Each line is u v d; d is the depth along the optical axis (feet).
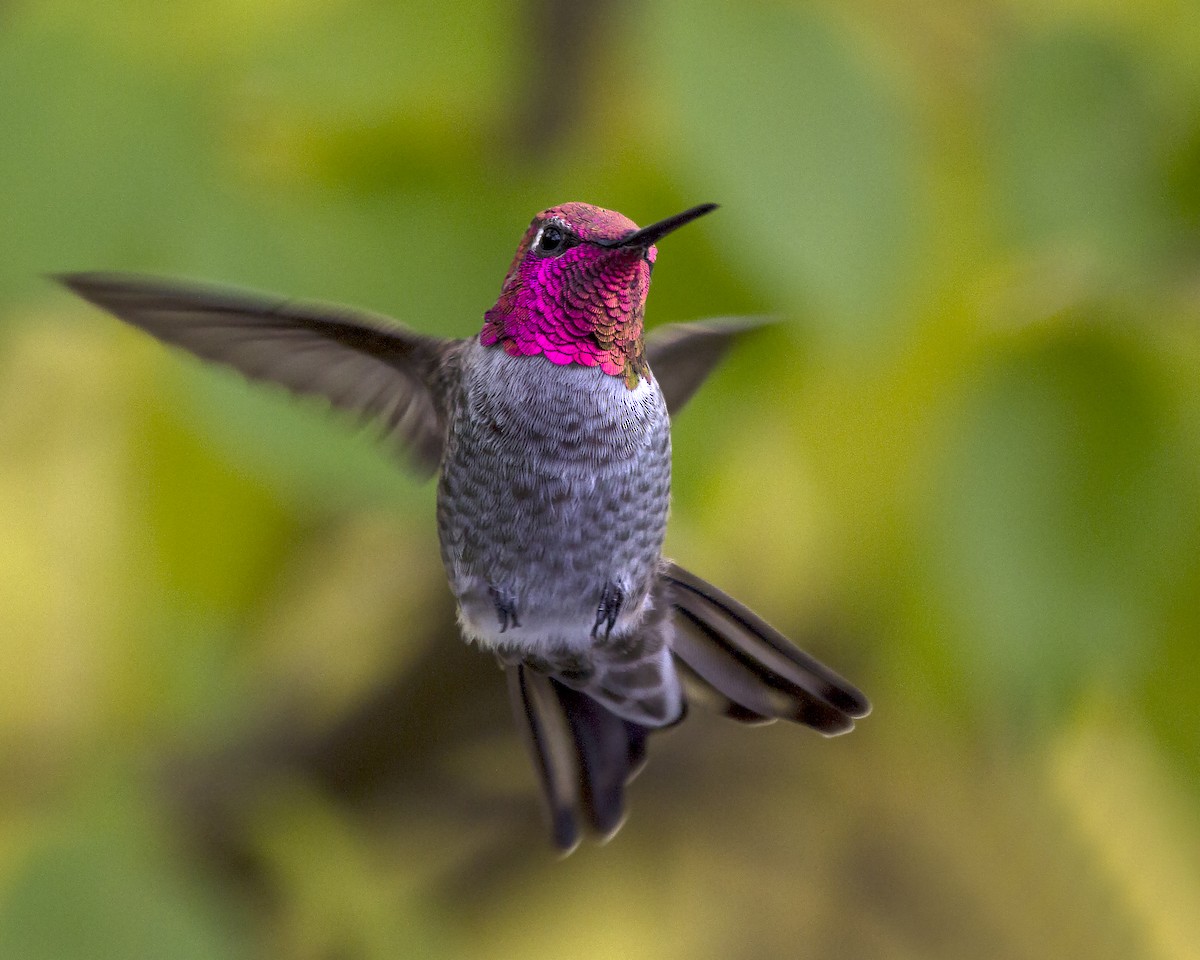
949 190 7.79
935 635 7.80
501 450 7.81
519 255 7.77
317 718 7.95
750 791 8.24
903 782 8.19
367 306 7.74
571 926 8.16
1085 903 8.15
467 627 7.84
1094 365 7.79
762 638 7.85
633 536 7.82
